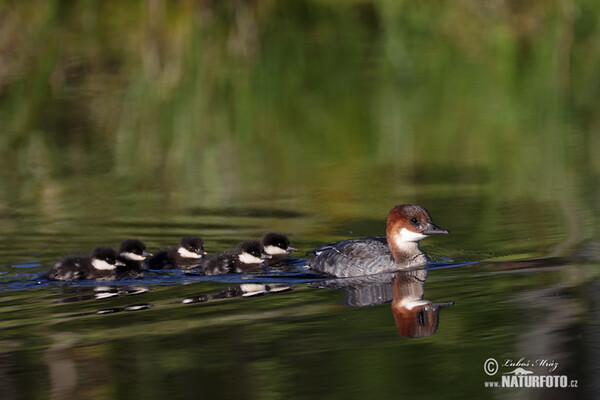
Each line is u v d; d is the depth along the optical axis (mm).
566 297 11086
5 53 25438
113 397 8414
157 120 24094
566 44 27859
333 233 15172
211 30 26281
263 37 26906
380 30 29125
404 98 26016
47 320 10680
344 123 23969
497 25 28375
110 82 26562
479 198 16969
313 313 10852
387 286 12164
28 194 18062
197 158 21234
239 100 25188
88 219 16125
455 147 21672
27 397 8477
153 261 13633
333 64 27906
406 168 19797
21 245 14477
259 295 11781
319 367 9078
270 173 19672
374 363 9141
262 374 8891
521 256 13219
